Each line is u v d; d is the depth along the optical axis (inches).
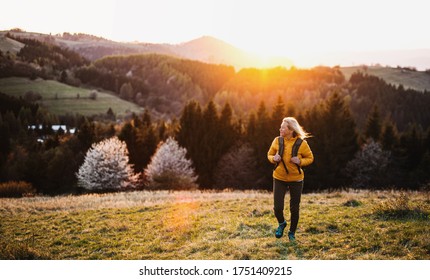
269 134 1841.8
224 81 7834.6
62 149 2313.0
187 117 2121.1
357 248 233.5
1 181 2176.4
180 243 285.7
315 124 1856.5
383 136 1995.6
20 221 418.9
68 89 6220.5
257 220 328.2
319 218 316.8
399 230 258.8
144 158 2144.4
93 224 379.6
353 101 5054.1
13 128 3216.0
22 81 5920.3
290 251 238.2
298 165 239.6
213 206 443.2
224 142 2028.8
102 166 1648.6
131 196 664.4
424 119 4397.1
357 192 562.3
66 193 2025.1
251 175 1742.1
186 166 1649.9
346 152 1716.3
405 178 1749.5
